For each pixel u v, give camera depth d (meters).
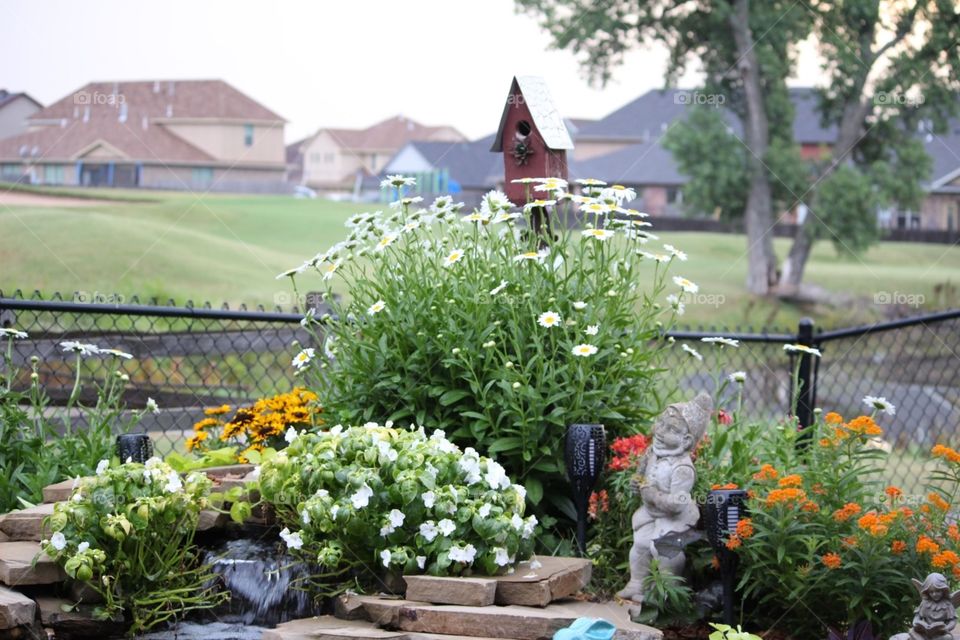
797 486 4.15
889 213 32.00
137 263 26.95
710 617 4.32
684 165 28.17
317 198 36.47
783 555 4.02
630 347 4.91
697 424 4.30
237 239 30.64
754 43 24.41
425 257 5.04
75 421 6.20
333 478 4.15
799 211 30.16
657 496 4.26
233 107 35.56
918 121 26.72
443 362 4.75
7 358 5.30
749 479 4.59
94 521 4.07
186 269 27.12
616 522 4.74
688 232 32.53
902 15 25.23
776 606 4.34
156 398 6.84
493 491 4.17
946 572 3.93
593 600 4.25
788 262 29.34
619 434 5.02
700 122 27.59
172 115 35.00
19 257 26.58
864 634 4.00
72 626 3.99
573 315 4.87
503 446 4.62
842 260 30.78
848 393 11.22
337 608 4.03
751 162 27.91
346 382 5.03
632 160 35.09
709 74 27.27
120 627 4.09
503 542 4.07
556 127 5.84
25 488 5.05
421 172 34.50
